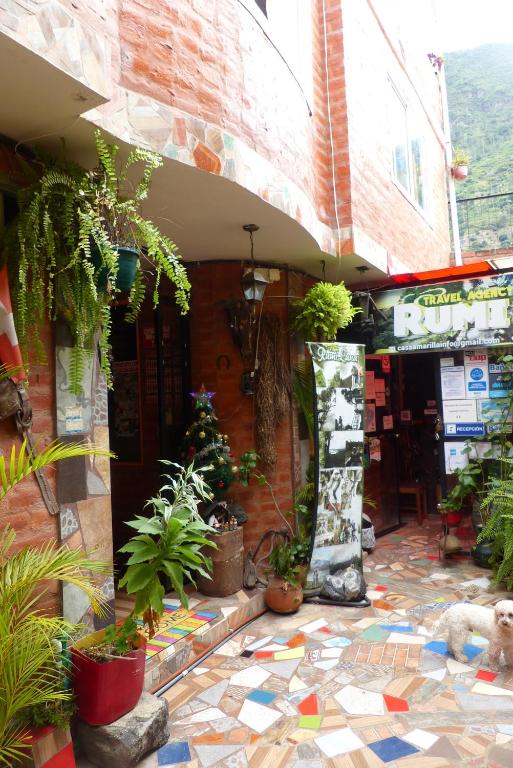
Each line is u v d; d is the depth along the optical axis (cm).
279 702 328
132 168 319
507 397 584
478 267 573
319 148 531
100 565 263
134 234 283
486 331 571
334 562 495
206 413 500
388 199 665
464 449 601
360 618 447
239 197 377
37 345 262
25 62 213
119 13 291
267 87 408
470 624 365
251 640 413
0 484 258
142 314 560
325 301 511
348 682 347
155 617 293
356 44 580
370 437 703
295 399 565
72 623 288
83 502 304
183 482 329
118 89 282
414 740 286
